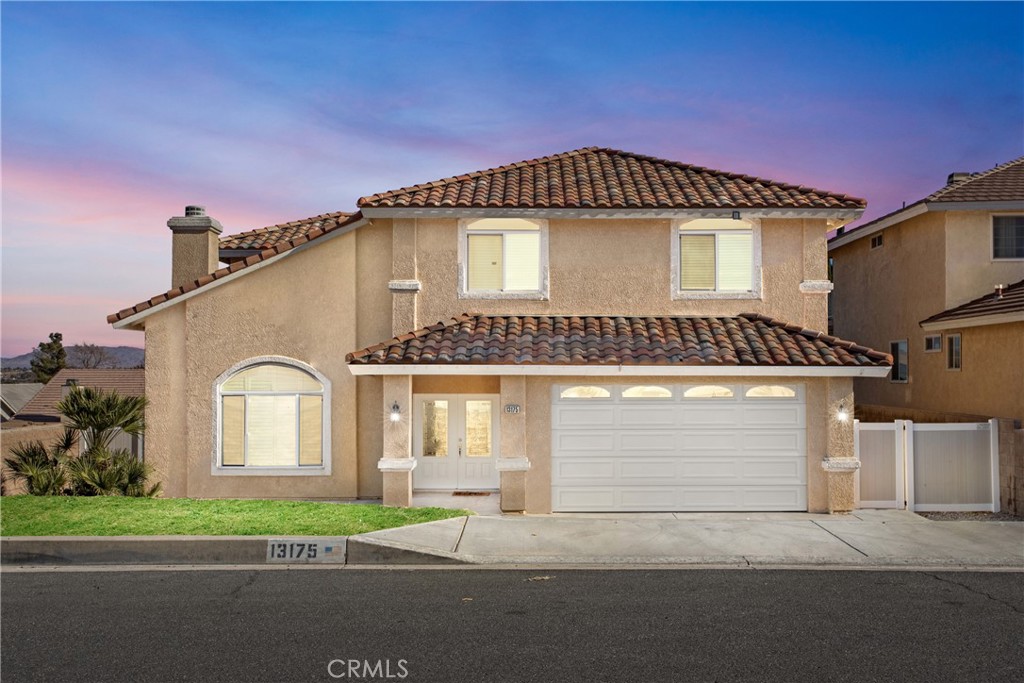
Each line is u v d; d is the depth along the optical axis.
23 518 11.48
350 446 15.02
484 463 15.48
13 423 25.59
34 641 7.40
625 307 15.23
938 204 18.47
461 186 15.92
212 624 7.87
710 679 6.55
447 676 6.60
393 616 8.14
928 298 19.67
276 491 14.97
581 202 14.92
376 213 14.74
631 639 7.48
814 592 9.06
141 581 9.46
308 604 8.54
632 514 13.70
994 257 18.73
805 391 13.91
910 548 11.05
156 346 15.16
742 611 8.34
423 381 15.45
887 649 7.24
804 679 6.56
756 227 15.27
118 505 12.54
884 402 22.30
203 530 10.98
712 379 13.92
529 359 13.29
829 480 13.70
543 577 9.70
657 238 15.28
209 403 15.00
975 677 6.61
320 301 15.18
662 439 13.94
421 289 15.09
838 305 25.98
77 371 33.75
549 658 7.00
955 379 18.50
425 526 11.77
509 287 15.33
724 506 13.89
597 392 13.95
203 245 16.66
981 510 13.79
